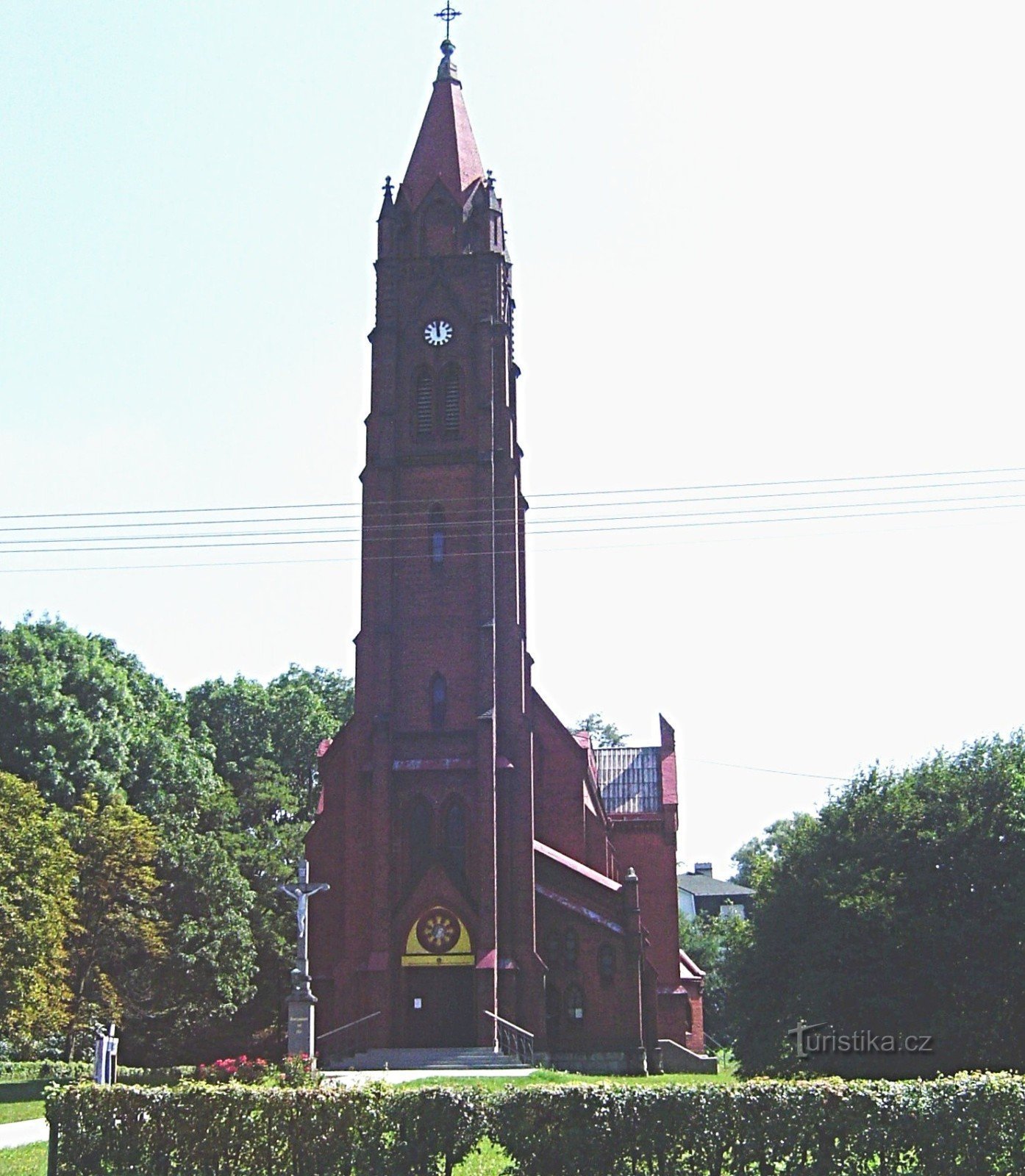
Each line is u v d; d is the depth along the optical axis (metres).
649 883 76.88
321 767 71.00
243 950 69.19
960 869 48.97
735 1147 24.64
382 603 66.88
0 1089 50.91
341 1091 26.00
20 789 56.09
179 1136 26.16
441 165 73.12
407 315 70.81
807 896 52.12
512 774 65.00
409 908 62.62
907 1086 24.91
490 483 67.81
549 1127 25.05
